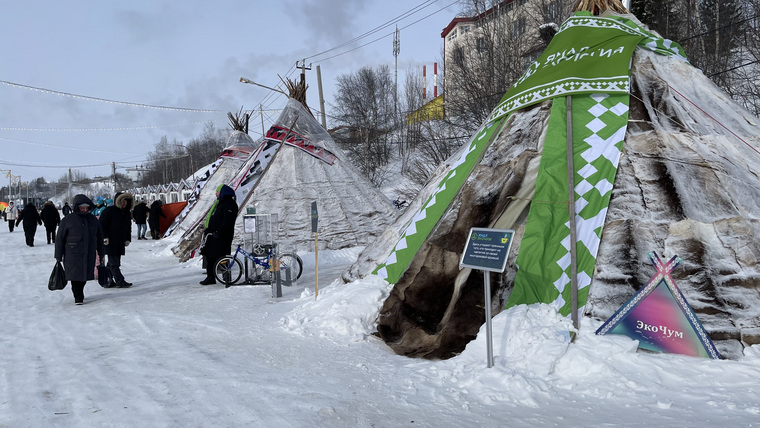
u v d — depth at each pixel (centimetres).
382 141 4488
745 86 2269
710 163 578
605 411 372
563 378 441
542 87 682
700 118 639
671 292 483
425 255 655
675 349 474
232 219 1045
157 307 818
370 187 1597
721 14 2706
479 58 3177
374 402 410
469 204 661
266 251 1003
